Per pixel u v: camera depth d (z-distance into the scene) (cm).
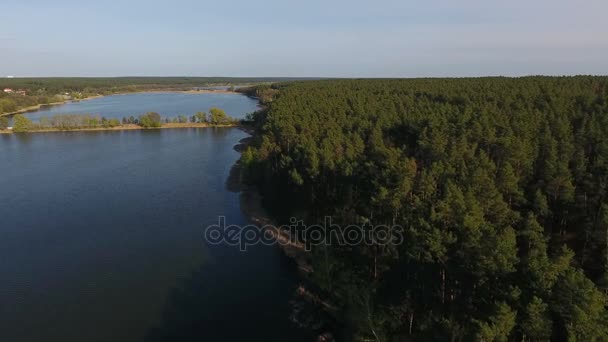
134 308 5438
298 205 7369
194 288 5875
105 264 6544
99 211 8775
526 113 9431
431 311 4416
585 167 6122
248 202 9056
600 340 3167
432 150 7419
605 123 8206
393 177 5769
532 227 4547
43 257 6781
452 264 4272
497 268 3797
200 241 7306
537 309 3319
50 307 5456
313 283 5825
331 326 5041
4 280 6100
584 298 3219
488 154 7675
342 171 6494
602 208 4909
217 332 4966
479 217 4488
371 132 9262
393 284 4991
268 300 5591
